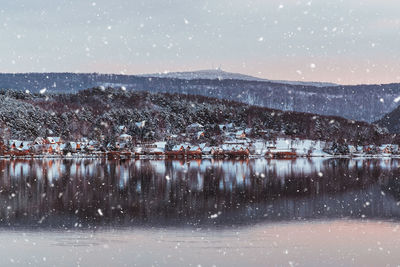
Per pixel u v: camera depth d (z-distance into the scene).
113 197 56.38
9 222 40.66
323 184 72.69
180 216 44.06
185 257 30.28
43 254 30.64
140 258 29.92
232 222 41.34
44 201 52.47
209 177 84.56
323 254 31.23
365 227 39.34
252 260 29.81
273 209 48.28
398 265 29.09
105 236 35.66
